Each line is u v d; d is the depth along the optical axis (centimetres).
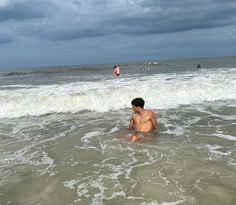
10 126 413
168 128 366
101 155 283
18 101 525
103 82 775
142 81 729
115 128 375
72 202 197
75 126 395
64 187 219
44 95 546
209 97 563
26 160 278
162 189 210
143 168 248
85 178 234
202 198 195
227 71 999
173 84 620
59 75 1451
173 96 557
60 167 258
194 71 1133
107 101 530
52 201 199
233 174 231
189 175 231
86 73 1520
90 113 476
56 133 365
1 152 302
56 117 459
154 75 980
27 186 223
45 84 856
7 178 239
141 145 305
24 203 198
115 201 196
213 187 210
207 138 323
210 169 241
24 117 470
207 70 1160
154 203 191
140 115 361
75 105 518
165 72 1192
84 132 362
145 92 564
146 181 224
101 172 244
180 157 269
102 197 202
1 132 381
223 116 423
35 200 201
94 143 319
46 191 214
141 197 200
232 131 348
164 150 288
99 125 393
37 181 231
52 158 281
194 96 564
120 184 221
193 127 368
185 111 462
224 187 210
